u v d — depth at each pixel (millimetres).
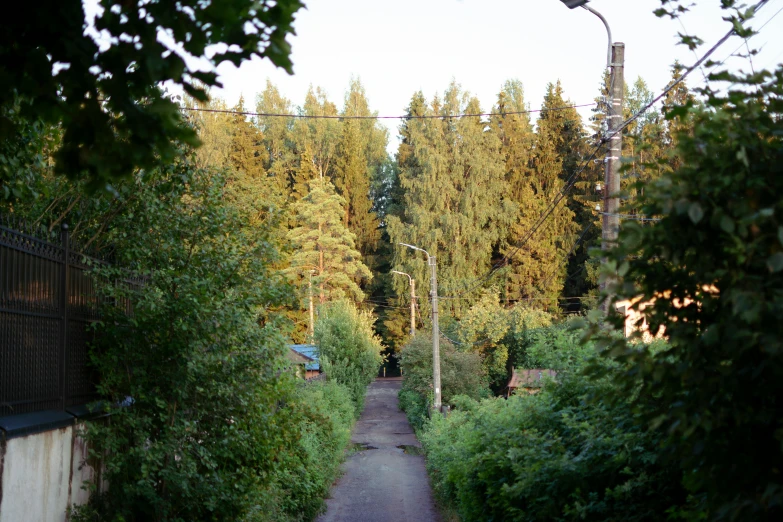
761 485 2943
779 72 3174
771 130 2998
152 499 7133
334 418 22750
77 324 7180
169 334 7520
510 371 40750
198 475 7668
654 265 3188
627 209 3410
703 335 2898
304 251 50062
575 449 7328
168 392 7707
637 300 3307
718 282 2980
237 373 8281
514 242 51375
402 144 61250
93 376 7605
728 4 3727
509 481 8758
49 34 2705
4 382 5633
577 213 53625
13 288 5812
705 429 2992
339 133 64438
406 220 55406
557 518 6938
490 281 50281
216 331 7898
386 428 34875
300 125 63125
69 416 6559
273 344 8633
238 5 2771
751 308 2590
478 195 51312
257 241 9008
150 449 7098
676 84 8234
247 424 8617
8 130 2809
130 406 7590
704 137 3082
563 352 8586
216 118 53594
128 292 7484
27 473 5613
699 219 2730
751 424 3020
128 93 2777
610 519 6203
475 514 10891
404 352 35062
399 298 52688
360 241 61188
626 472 6051
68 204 8141
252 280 8906
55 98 2791
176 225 8328
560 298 50969
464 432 13938
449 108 54906
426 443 22250
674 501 5906
